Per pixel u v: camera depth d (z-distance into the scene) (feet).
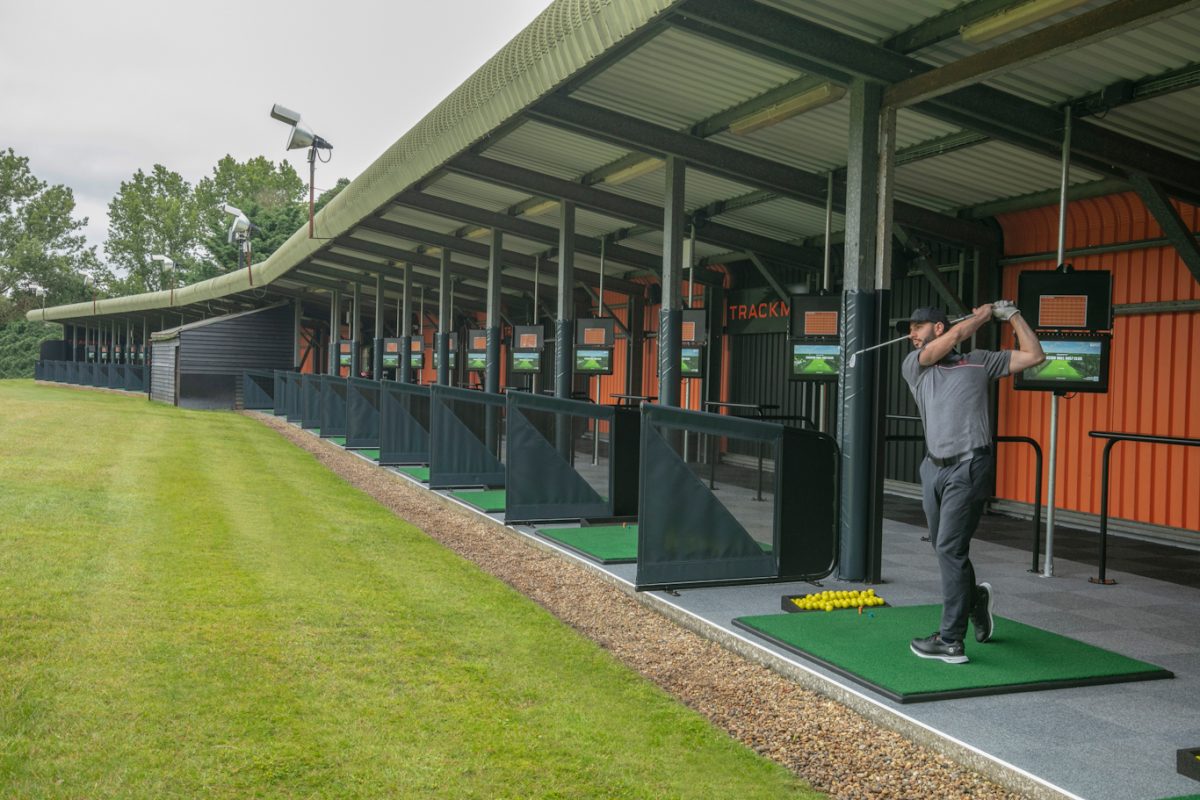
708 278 54.03
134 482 36.19
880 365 22.54
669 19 21.79
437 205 48.39
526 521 30.45
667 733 14.11
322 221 54.24
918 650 16.28
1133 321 31.37
